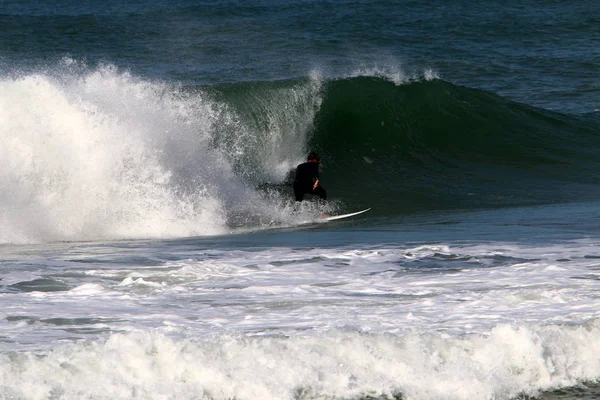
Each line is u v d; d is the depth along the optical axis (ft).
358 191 196.44
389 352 56.70
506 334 59.67
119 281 87.66
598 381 57.77
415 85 249.75
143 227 146.82
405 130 233.76
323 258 104.78
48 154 145.48
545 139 249.75
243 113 197.98
